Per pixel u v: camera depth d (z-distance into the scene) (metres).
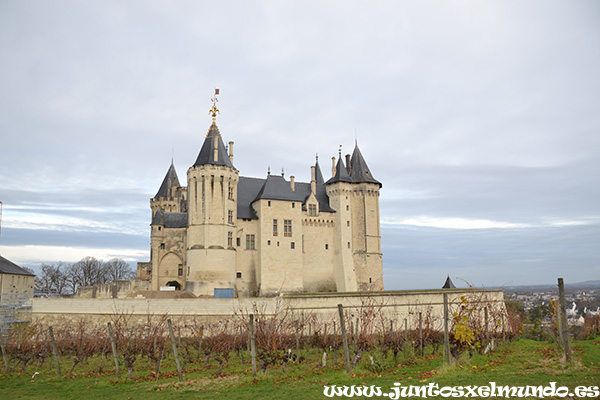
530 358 26.14
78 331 42.31
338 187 82.19
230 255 68.19
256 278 72.88
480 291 53.41
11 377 29.52
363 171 86.06
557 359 23.75
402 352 33.03
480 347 30.22
